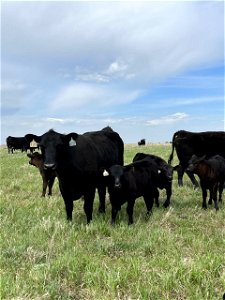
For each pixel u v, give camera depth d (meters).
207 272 2.31
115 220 3.77
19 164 9.42
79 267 2.46
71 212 3.66
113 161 4.38
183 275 2.24
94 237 3.17
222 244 2.87
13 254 2.64
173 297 2.11
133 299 2.08
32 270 2.35
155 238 3.00
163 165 4.43
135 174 3.79
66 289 2.21
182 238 3.06
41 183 6.08
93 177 3.67
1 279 2.17
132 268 2.40
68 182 3.54
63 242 2.88
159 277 2.28
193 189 5.52
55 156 3.32
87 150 3.66
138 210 4.20
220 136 5.86
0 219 3.54
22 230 3.26
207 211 4.17
